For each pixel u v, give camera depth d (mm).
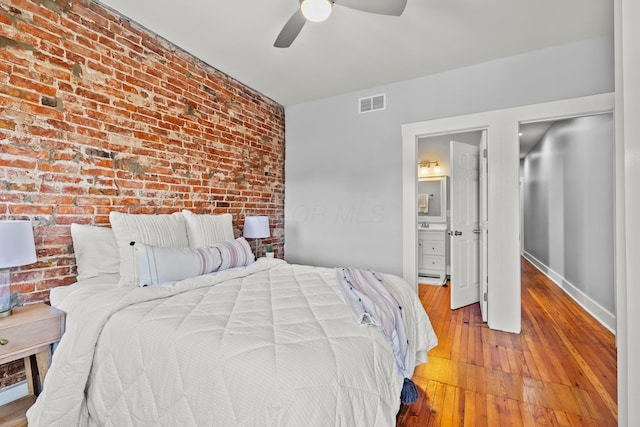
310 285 1928
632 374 580
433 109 3141
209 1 2080
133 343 1267
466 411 1705
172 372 1124
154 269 1800
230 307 1484
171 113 2596
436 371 2129
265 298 1646
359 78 3246
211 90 2988
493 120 2846
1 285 1493
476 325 2994
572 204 4000
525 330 2855
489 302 2889
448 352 2414
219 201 3086
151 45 2436
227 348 1077
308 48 2672
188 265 1970
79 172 1998
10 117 1694
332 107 3746
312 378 934
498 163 2828
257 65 2967
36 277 1798
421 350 1875
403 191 3275
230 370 1001
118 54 2211
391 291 1838
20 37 1732
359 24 2328
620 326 673
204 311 1418
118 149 2211
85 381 1353
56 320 1554
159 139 2498
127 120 2270
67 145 1938
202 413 1008
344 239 3658
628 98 589
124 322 1349
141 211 2367
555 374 2078
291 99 3848
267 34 2469
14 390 1728
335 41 2561
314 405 877
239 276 2148
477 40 2541
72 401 1328
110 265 1977
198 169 2852
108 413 1281
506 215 2797
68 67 1939
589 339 2643
